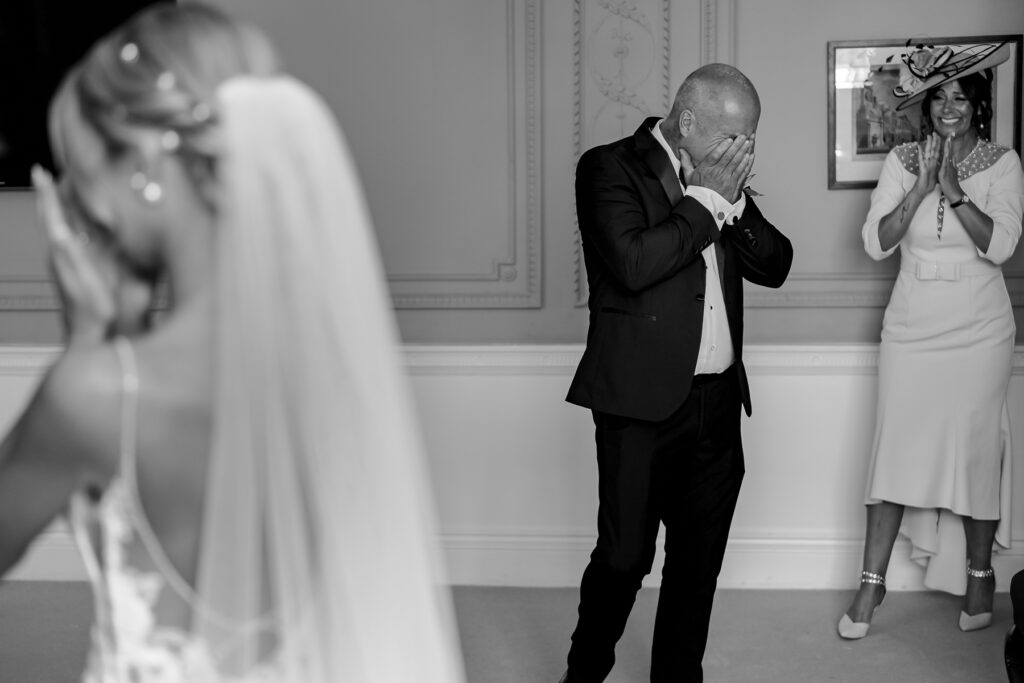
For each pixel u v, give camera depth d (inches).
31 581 184.2
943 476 158.6
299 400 42.8
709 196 121.3
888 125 174.4
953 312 157.8
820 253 178.1
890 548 159.8
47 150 179.0
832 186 176.4
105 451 41.3
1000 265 159.8
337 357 43.8
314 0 178.7
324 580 43.4
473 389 180.4
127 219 41.4
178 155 41.3
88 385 41.3
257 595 42.2
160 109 40.2
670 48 176.6
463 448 181.3
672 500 128.2
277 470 42.3
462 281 181.3
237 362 41.8
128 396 41.2
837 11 174.6
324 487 43.2
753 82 176.7
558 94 178.1
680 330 122.6
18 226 184.5
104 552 42.7
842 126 175.3
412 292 181.8
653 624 162.6
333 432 43.6
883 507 160.9
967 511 157.6
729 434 127.4
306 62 179.8
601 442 125.6
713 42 175.9
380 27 178.9
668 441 124.2
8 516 42.6
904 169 163.2
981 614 159.6
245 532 41.8
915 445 159.3
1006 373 159.6
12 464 42.3
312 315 43.1
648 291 123.4
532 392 179.9
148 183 41.0
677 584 127.4
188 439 41.8
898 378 160.9
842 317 179.0
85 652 151.3
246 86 42.3
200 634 42.0
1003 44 163.5
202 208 42.0
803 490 178.7
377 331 45.9
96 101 40.7
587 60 177.3
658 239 118.6
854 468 177.6
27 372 184.2
